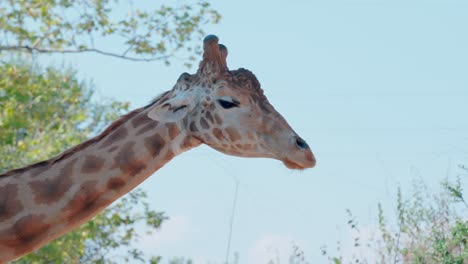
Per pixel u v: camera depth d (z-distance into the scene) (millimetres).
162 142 15039
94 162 14977
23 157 29062
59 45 29766
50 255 27438
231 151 14945
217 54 15141
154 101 15414
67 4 29281
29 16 29328
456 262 20016
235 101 14891
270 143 14789
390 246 20984
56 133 30797
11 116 27859
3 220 14773
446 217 20812
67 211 14859
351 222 21406
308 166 14742
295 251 22000
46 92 29031
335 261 21359
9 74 28484
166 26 29500
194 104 15039
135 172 14992
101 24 29344
